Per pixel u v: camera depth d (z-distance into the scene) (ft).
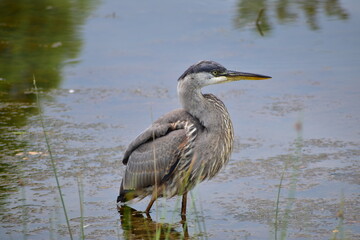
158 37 66.54
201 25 70.03
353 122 45.88
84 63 61.00
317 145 42.11
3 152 42.37
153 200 34.17
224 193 35.88
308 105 49.70
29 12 75.82
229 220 32.53
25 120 48.52
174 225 32.53
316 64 58.23
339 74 55.72
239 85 55.62
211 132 33.60
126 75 57.67
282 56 60.23
